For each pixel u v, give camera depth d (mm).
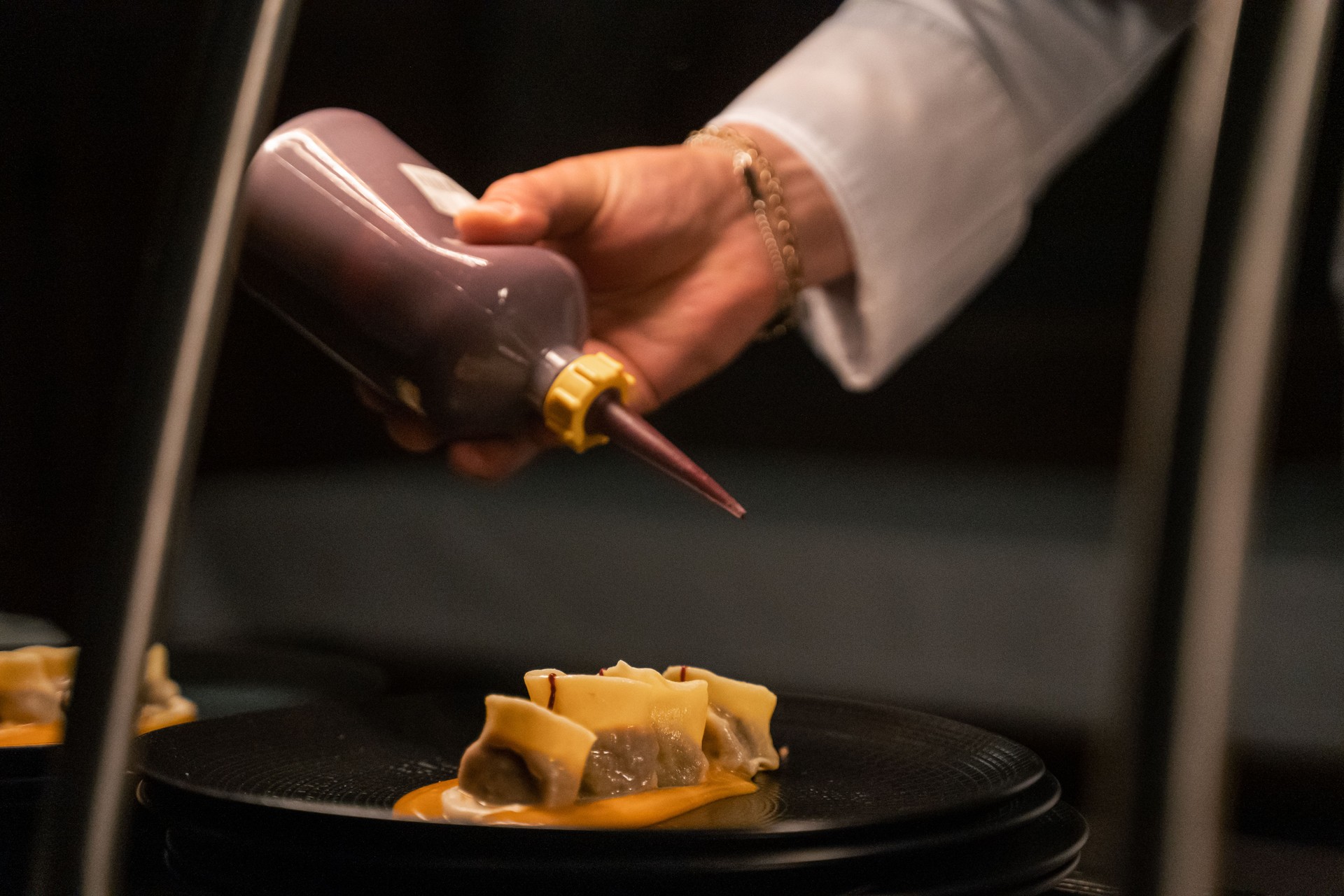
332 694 1018
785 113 1152
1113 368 2799
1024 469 2916
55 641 1011
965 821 540
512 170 2904
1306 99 330
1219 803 314
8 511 2605
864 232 1149
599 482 3137
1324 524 2275
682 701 729
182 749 646
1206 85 342
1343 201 1249
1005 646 2188
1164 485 323
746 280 1076
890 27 1232
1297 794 1754
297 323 807
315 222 758
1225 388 319
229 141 391
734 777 729
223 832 521
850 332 1279
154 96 2570
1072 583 2188
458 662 2588
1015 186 1271
